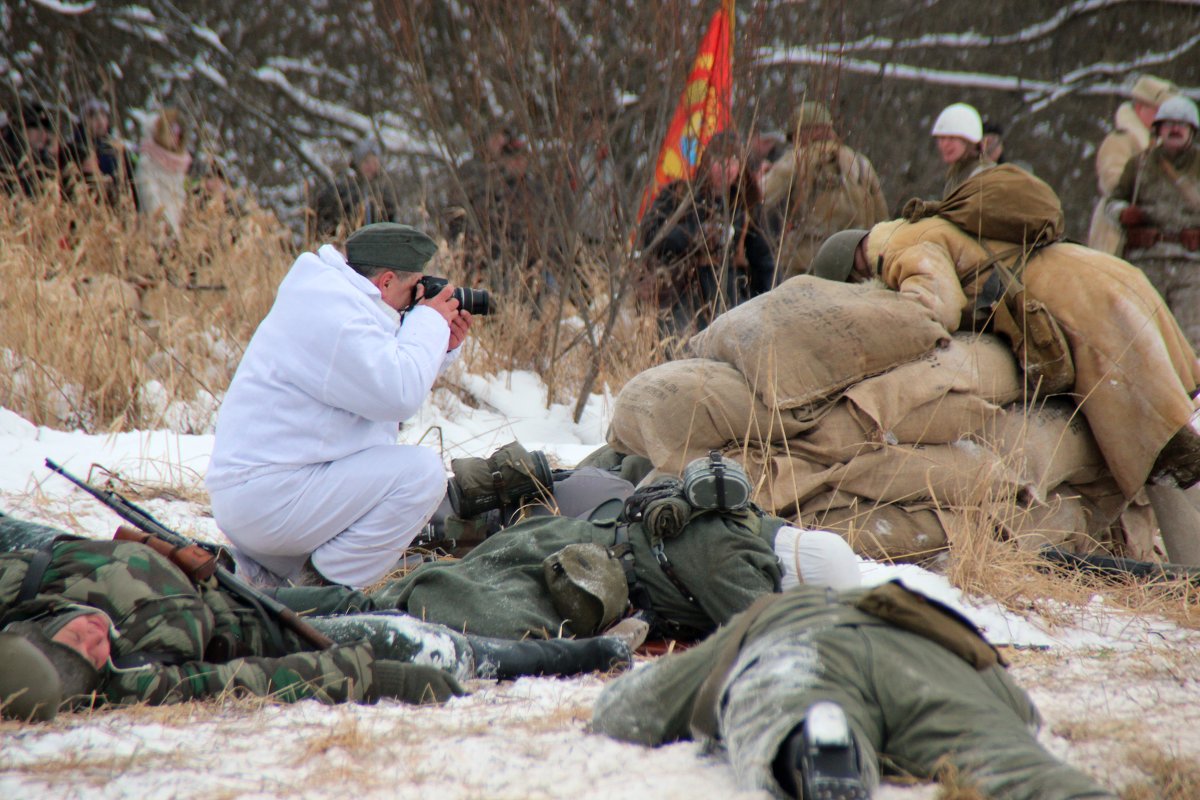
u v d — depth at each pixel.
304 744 9.69
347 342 15.54
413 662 12.36
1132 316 19.31
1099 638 15.88
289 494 15.79
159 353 27.73
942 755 8.25
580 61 27.91
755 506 15.31
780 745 8.08
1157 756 9.43
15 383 25.23
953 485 18.80
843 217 28.69
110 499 13.38
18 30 48.69
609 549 14.58
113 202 31.95
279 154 49.94
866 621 9.12
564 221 28.33
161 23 49.84
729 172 27.52
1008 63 53.62
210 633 11.63
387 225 16.66
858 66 44.38
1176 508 20.14
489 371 29.72
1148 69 53.12
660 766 9.19
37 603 11.05
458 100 29.08
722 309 27.27
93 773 8.76
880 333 19.06
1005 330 19.61
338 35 48.84
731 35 27.58
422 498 16.25
